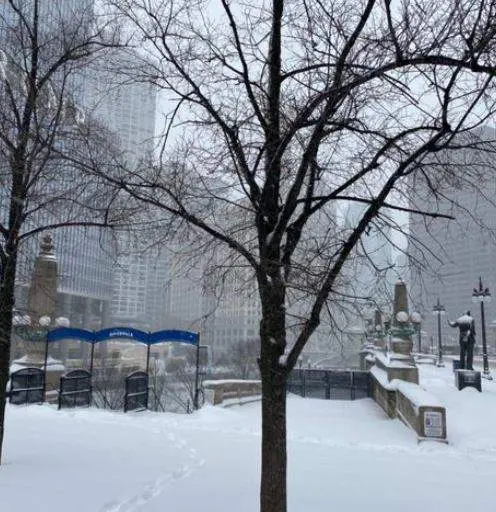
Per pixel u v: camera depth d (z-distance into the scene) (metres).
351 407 22.25
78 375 19.83
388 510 7.69
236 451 12.03
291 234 6.75
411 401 16.25
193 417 17.70
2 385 9.33
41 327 19.94
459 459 12.34
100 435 13.59
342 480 9.50
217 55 7.36
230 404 21.00
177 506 7.49
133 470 9.55
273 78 7.02
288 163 7.90
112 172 9.01
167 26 7.14
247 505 7.64
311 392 28.34
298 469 10.37
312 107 6.08
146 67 7.77
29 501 7.30
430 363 44.88
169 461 10.52
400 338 21.45
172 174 7.43
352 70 6.69
